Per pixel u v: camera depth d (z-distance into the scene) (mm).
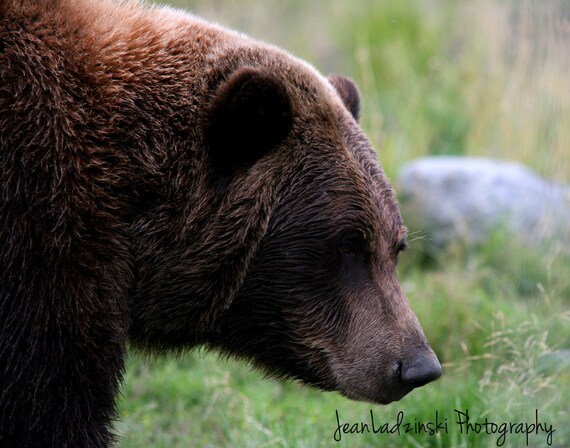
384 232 9547
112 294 8633
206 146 9156
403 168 19812
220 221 9109
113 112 8930
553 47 20219
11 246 8188
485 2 27953
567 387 11984
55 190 8359
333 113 9656
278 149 9281
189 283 9227
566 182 19312
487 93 23250
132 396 13320
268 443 11406
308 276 9328
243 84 8906
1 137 8320
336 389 9742
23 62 8609
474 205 18484
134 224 8969
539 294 15875
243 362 10258
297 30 30016
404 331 9469
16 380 8250
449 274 16234
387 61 25984
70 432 8430
